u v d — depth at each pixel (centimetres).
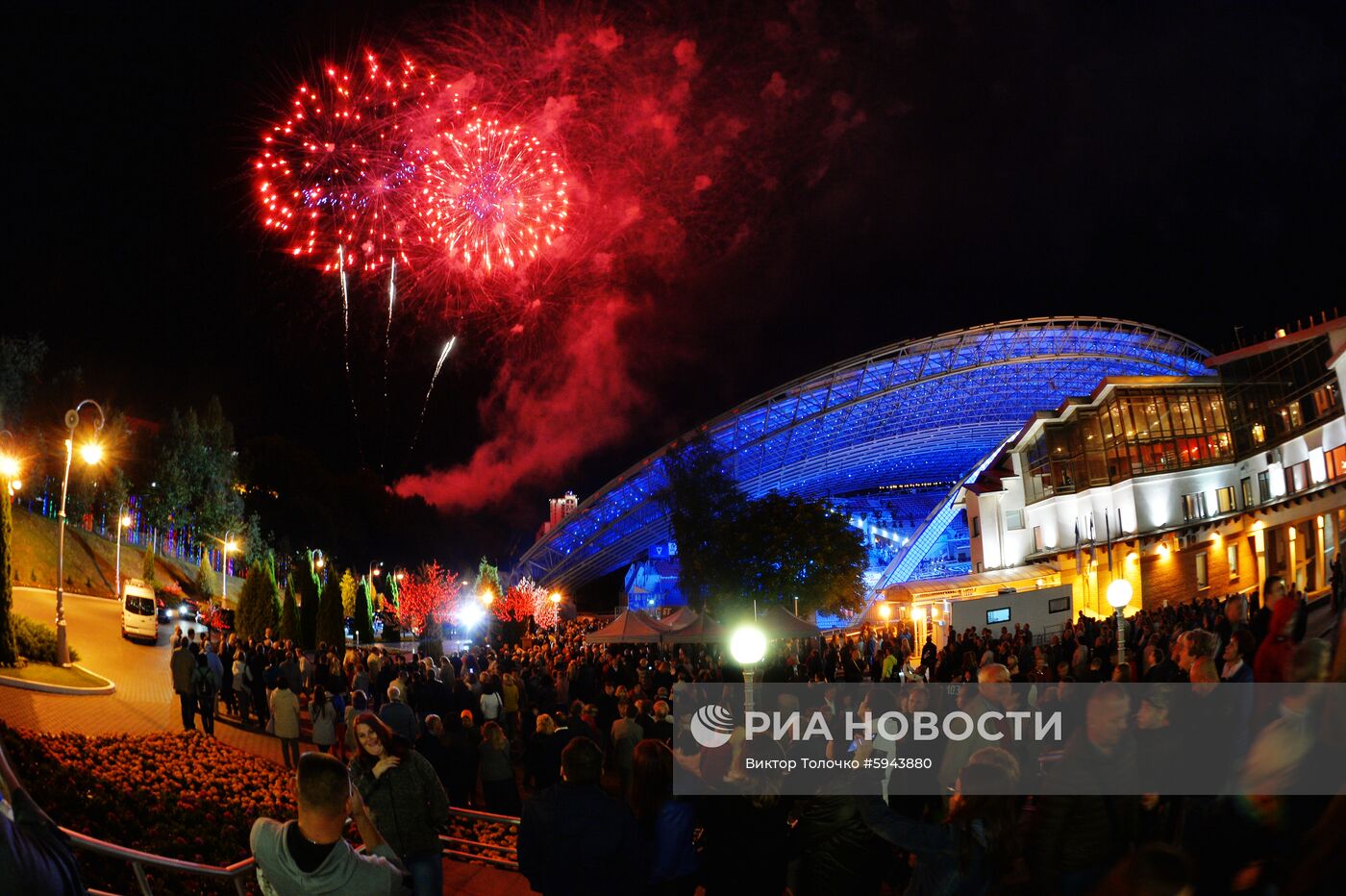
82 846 533
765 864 728
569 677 2522
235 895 954
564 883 619
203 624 4675
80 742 1443
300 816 438
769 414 8956
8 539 2233
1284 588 1089
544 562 10212
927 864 604
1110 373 9269
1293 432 4206
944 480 11394
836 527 4975
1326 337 3950
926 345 8788
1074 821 586
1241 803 435
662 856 720
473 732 1614
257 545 7150
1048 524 5450
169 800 1205
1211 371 9069
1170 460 4772
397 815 730
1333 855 284
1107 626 2700
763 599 4881
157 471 6506
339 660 2944
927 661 2686
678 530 5409
